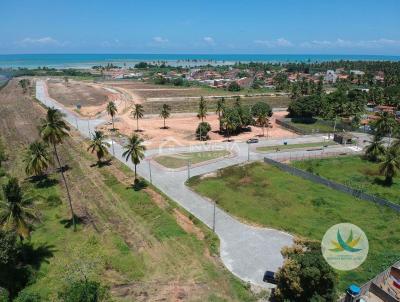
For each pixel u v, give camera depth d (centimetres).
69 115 15850
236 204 6831
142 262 5112
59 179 8388
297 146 10856
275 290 4234
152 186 7694
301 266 3938
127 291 4503
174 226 6047
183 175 8431
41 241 5697
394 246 5359
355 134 12488
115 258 5175
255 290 4478
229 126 11988
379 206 6725
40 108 17512
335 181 7994
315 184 7831
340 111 15362
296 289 3859
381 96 18588
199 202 7019
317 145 10981
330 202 6912
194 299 4341
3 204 4753
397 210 6519
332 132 12738
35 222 6269
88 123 14238
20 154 10406
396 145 8856
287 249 4341
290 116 15300
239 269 4903
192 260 5122
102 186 7906
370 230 5828
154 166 9044
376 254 5131
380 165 7919
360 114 14725
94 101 19850
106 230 6047
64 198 7388
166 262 5100
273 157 9650
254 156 9794
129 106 18212
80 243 5628
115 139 11694
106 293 4419
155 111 16888
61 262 5141
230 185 7781
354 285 4109
